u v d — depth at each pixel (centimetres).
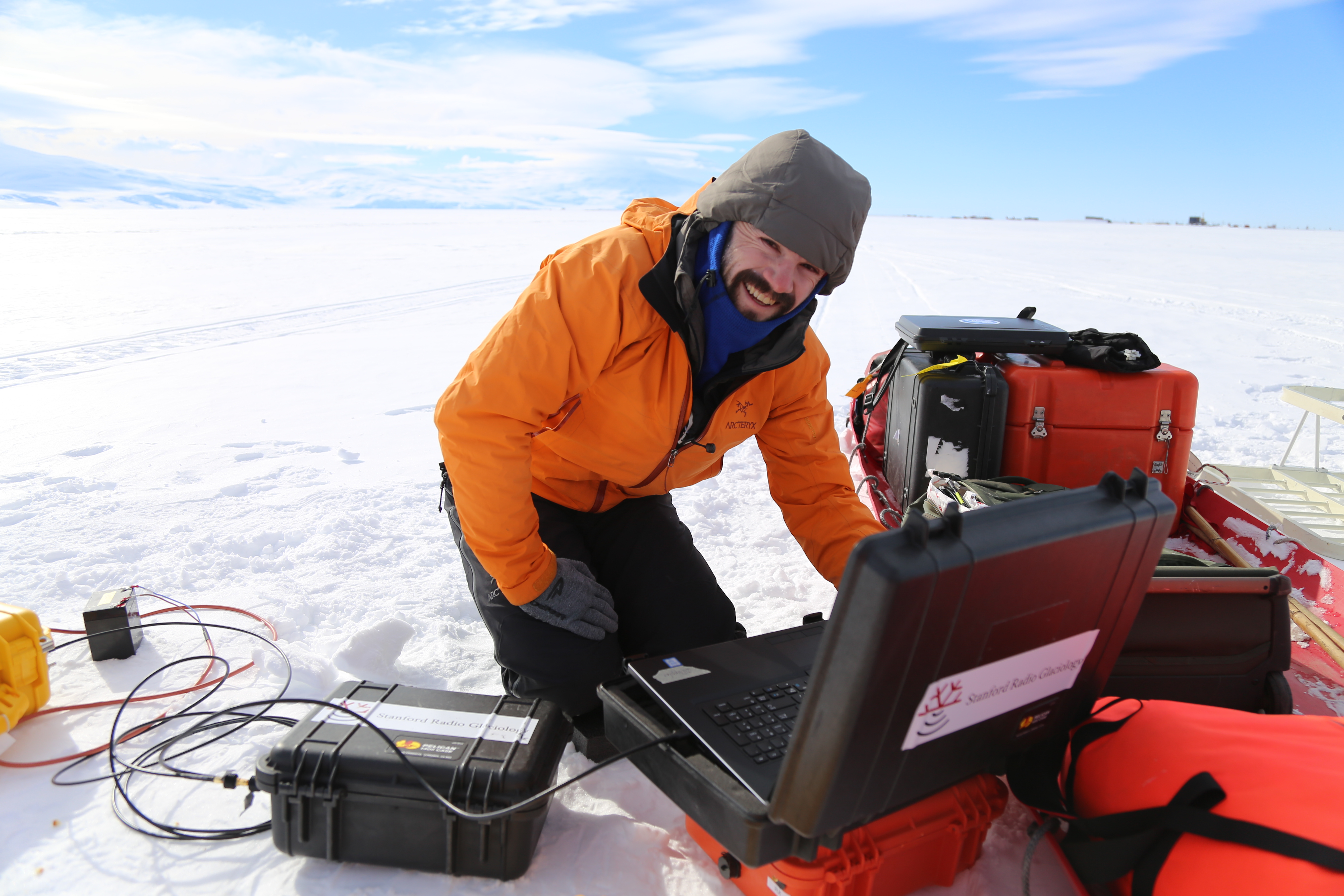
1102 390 279
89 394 585
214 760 173
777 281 146
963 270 1952
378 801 140
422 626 242
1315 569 246
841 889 124
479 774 138
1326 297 1414
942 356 300
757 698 141
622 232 164
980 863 148
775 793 104
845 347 837
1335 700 211
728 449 192
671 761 132
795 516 198
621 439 176
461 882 141
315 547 302
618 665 179
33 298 1105
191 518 331
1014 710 115
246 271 1533
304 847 143
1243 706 182
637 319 156
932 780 115
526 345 150
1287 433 536
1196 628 177
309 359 741
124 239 2327
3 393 583
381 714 154
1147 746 130
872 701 92
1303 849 101
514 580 164
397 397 597
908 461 296
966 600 92
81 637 223
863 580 84
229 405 561
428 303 1164
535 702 160
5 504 344
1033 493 237
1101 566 106
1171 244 3756
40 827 152
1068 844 129
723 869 139
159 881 140
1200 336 965
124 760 172
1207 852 110
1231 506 277
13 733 180
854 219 139
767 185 136
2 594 256
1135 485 108
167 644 223
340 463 428
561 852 149
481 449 151
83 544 300
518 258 1986
